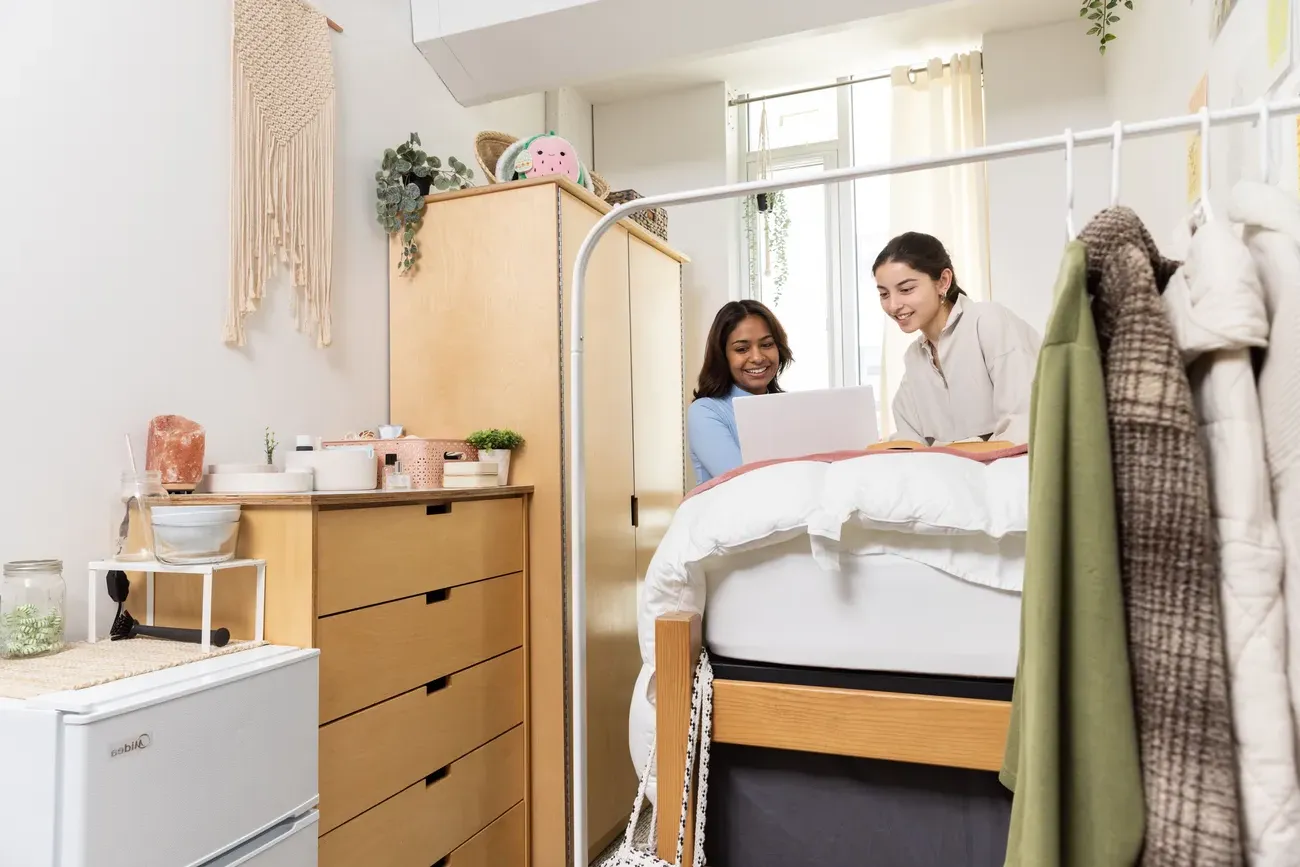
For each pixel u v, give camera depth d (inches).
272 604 55.1
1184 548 25.5
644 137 141.3
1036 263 117.0
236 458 70.1
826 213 141.4
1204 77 70.6
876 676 43.3
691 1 89.0
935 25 120.1
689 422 93.5
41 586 50.4
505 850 76.2
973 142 125.2
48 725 38.7
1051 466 27.5
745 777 46.1
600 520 91.6
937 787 42.6
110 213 59.9
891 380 127.3
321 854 54.3
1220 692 24.8
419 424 88.0
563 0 90.1
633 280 104.0
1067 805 27.3
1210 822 24.2
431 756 66.1
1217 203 66.0
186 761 43.3
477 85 103.3
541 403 83.1
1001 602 41.5
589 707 86.5
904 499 41.1
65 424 56.3
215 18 69.5
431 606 66.9
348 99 86.3
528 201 84.5
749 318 94.0
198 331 66.8
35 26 55.4
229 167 70.2
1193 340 26.3
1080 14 112.2
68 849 38.0
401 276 89.9
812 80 138.1
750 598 46.3
